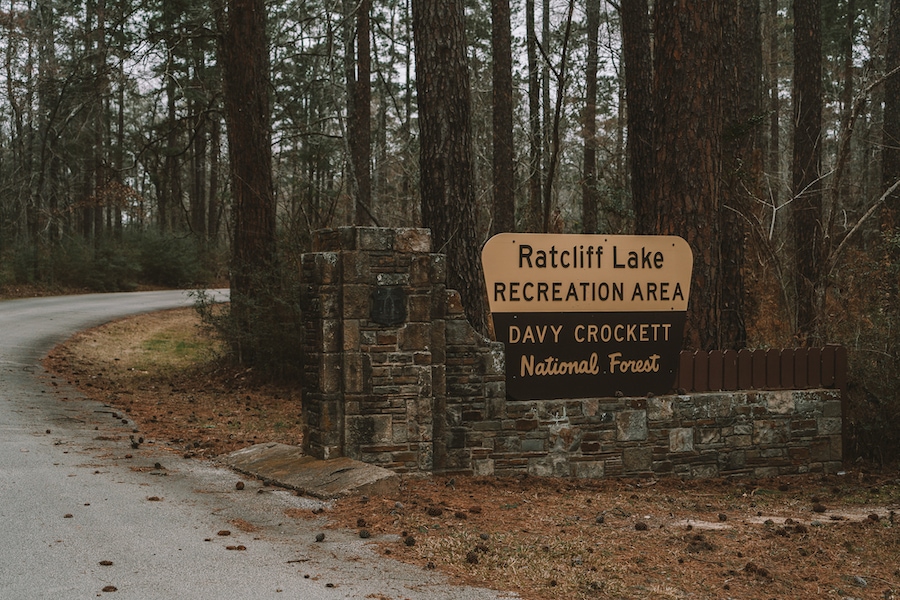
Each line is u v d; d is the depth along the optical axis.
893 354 11.11
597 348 9.62
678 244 9.95
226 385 16.17
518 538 6.41
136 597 4.76
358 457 8.43
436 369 8.83
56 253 40.09
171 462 8.97
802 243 18.28
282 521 6.69
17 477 7.70
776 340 14.98
